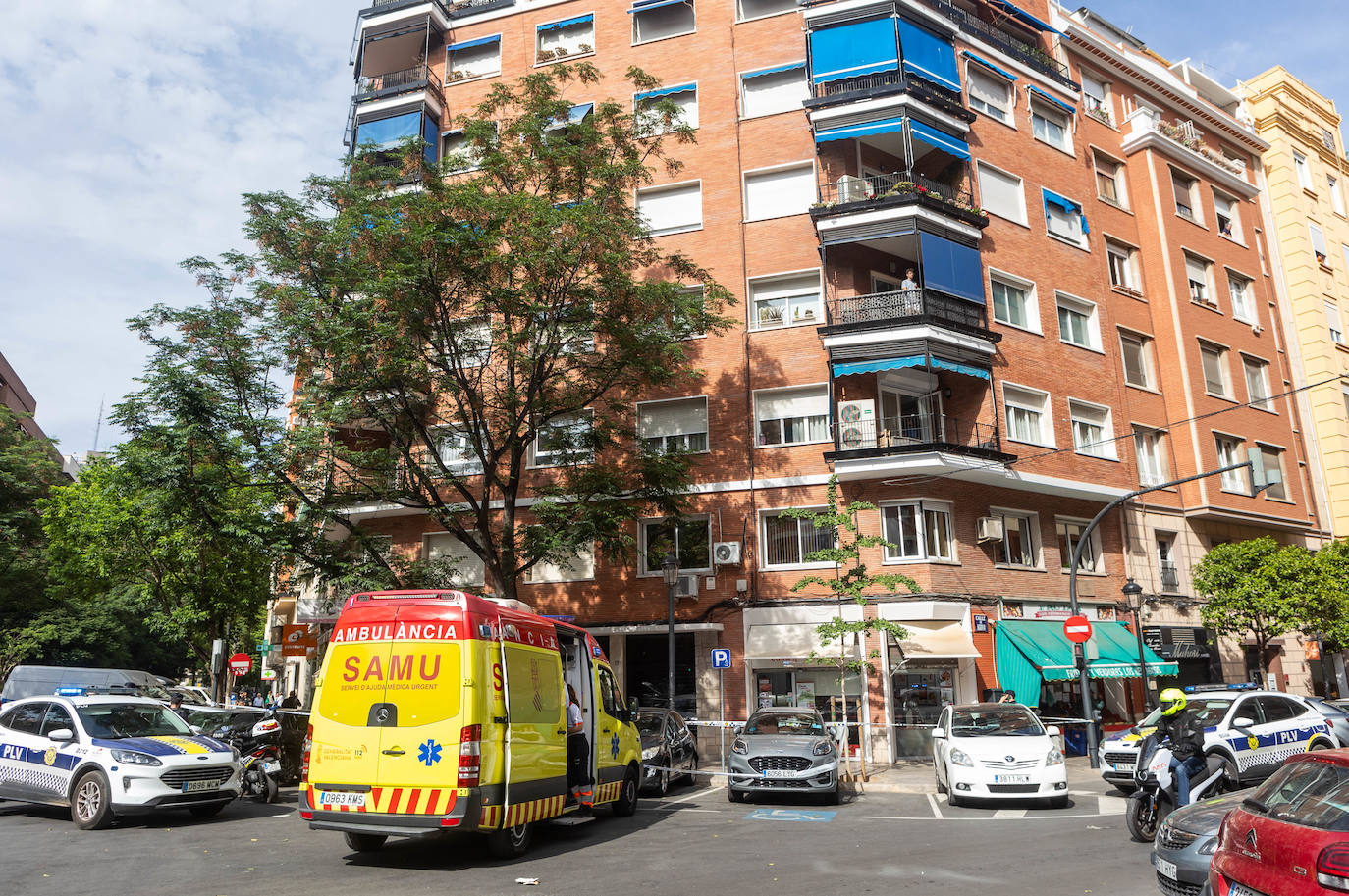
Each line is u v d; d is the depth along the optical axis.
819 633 18.88
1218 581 25.64
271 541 18.47
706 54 26.66
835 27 25.16
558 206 18.80
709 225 25.14
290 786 15.15
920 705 21.59
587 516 19.19
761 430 23.64
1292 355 34.00
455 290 18.64
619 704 13.34
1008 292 25.30
